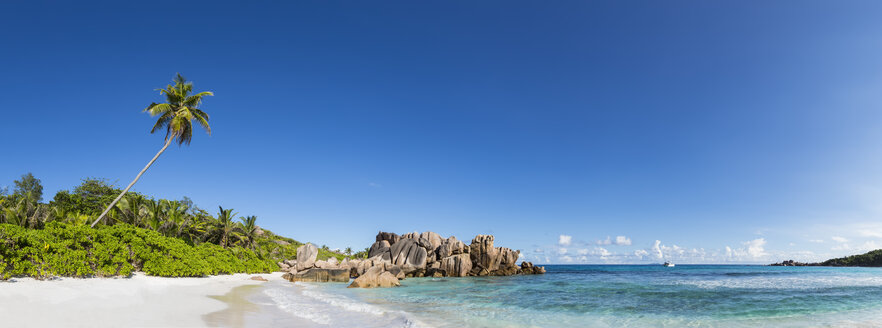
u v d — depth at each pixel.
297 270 59.22
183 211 66.56
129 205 54.72
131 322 13.12
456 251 68.69
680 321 18.73
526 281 51.59
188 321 14.27
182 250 38.97
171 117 42.62
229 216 67.94
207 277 40.53
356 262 65.62
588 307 23.62
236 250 60.88
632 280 55.06
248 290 30.47
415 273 64.19
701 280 55.69
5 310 13.48
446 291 34.34
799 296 30.56
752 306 24.42
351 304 21.89
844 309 23.11
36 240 25.56
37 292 18.44
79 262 27.30
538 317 19.52
